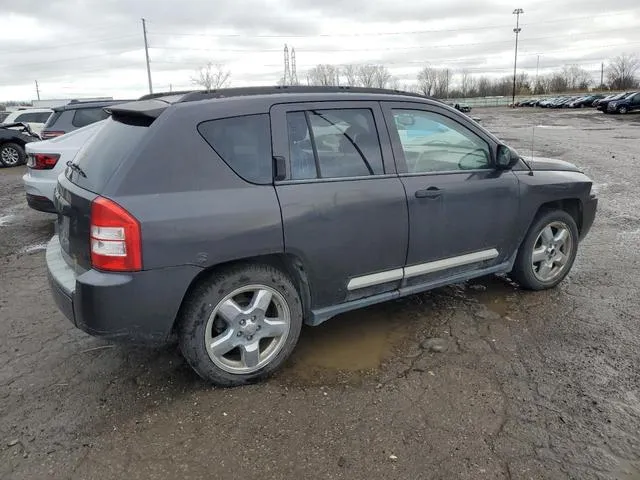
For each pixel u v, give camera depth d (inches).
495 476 95.8
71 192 119.9
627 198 341.4
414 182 142.9
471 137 158.9
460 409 115.6
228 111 120.4
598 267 206.7
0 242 265.6
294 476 96.6
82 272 117.6
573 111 2081.7
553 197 174.6
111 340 112.2
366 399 120.3
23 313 173.6
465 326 156.7
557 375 128.6
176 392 124.7
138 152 111.7
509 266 171.8
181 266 112.1
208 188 115.6
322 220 127.3
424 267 149.0
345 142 134.6
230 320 122.0
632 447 102.7
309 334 153.9
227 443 105.9
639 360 135.1
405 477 96.0
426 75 4185.5
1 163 600.4
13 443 107.3
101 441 107.3
